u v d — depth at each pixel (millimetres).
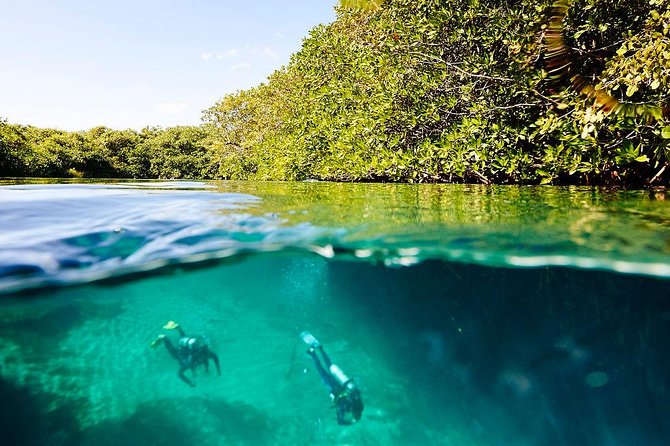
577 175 7012
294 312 9594
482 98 7844
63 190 6418
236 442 4535
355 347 7375
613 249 2605
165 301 6926
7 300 2475
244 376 6332
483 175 7586
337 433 4625
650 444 3701
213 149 24641
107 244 2967
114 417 5102
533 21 6199
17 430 4879
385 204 4605
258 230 3309
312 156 11883
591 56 6207
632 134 5348
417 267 3893
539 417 4340
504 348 6152
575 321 5258
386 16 9234
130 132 43406
